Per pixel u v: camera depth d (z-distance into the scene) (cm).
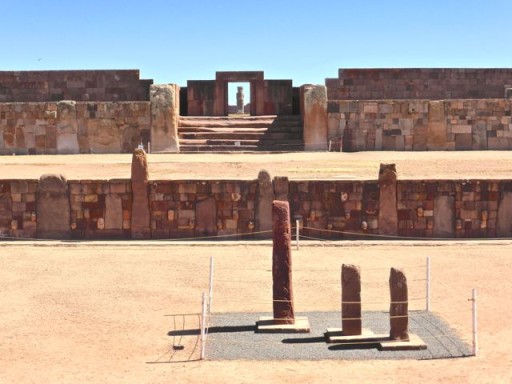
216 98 3656
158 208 2086
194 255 1848
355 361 1116
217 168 2634
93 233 2095
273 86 3641
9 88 3659
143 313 1361
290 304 1284
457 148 3247
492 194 2073
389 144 3238
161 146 3212
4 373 1066
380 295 1486
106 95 3666
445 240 2042
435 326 1277
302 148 3212
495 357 1125
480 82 3744
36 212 2094
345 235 2075
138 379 1043
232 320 1328
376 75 3712
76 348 1174
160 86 3253
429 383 1020
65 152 3238
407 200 2075
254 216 2080
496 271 1661
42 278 1617
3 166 2764
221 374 1062
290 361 1117
